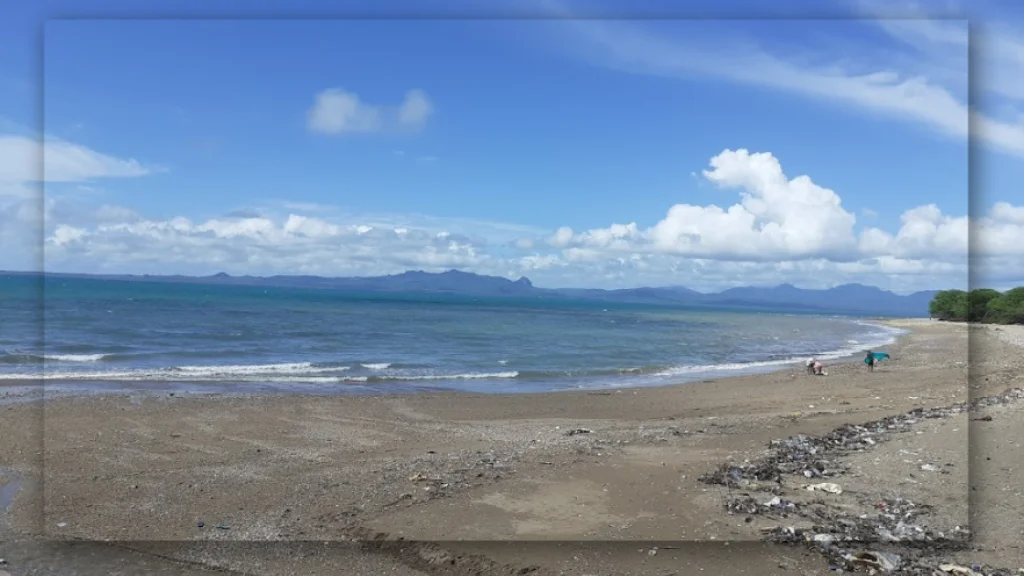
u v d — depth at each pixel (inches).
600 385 822.5
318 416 532.7
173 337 1250.0
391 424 512.1
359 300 4397.1
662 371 1000.2
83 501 302.0
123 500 305.1
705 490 318.0
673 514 284.8
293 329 1590.8
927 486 320.2
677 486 324.5
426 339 1483.8
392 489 321.4
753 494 312.7
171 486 327.3
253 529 269.9
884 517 279.3
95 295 2731.3
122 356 941.2
